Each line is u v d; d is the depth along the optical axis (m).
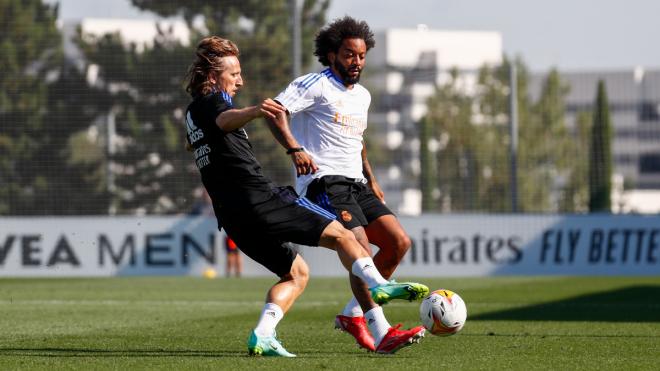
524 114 77.56
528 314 38.69
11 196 76.94
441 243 71.94
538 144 76.94
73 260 72.88
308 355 23.84
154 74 79.31
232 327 33.19
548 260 71.88
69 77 79.31
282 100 24.69
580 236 71.88
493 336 29.16
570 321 35.28
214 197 23.06
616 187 79.06
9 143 77.38
